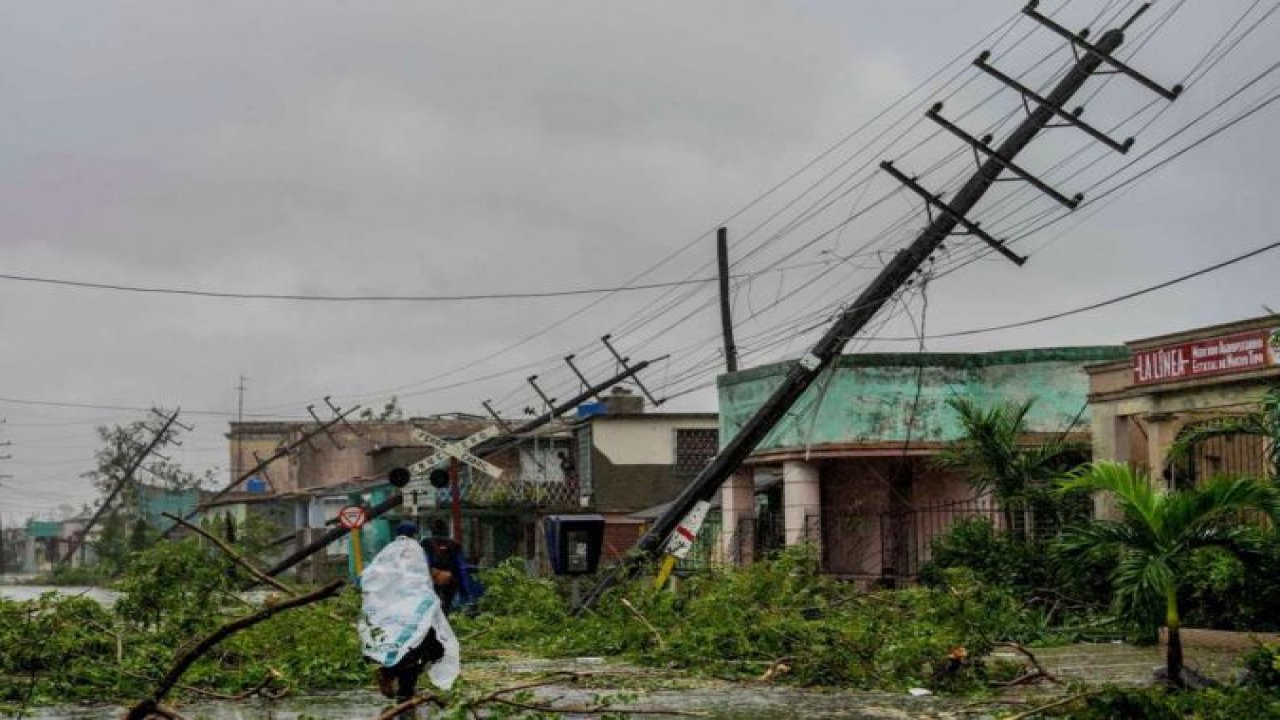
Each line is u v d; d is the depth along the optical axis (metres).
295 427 83.06
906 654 15.33
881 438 32.53
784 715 12.85
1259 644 13.17
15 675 15.88
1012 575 23.36
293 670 15.95
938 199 25.45
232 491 86.88
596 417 48.09
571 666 18.34
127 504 99.62
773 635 16.77
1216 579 18.73
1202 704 11.34
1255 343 21.27
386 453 63.12
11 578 119.19
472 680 16.30
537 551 48.66
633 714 13.03
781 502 39.03
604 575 28.33
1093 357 31.95
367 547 59.81
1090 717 10.71
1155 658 17.95
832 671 15.64
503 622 23.59
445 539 13.89
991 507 30.64
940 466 28.61
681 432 48.50
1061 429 31.94
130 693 15.09
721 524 41.34
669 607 20.25
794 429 33.53
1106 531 14.02
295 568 67.50
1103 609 21.69
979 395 32.59
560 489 50.66
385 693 12.65
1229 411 23.36
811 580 19.72
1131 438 26.42
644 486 48.19
